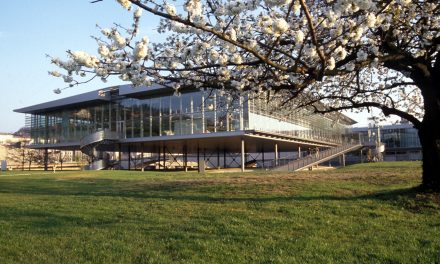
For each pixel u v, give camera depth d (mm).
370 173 16859
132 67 5992
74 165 55844
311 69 6074
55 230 8773
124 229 8695
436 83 10031
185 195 13242
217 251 6887
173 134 38938
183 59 7031
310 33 5363
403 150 70500
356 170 19922
